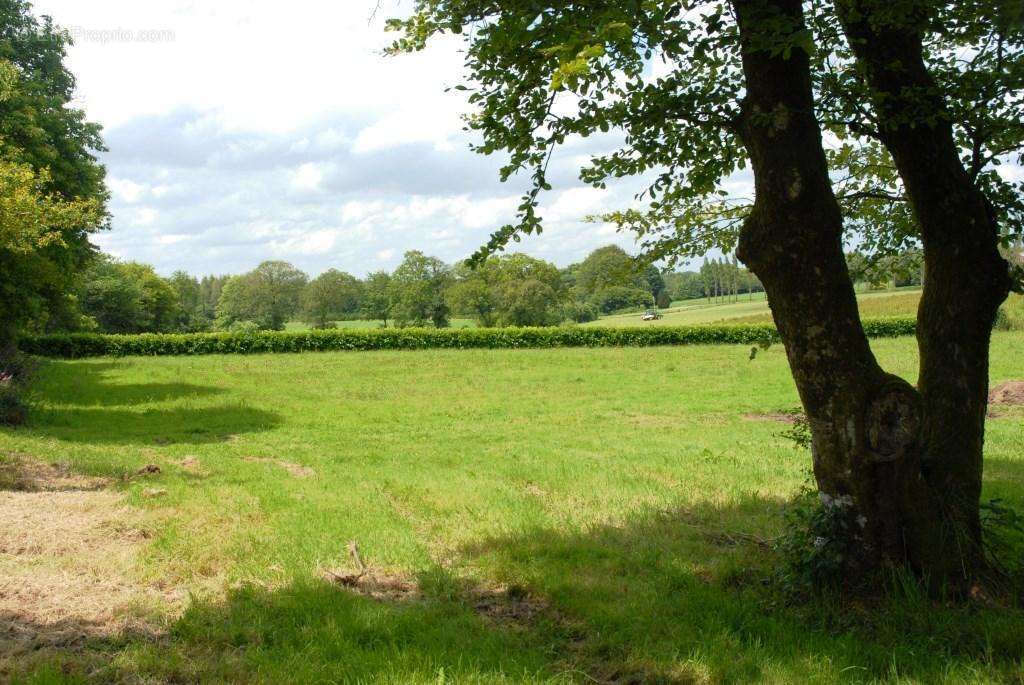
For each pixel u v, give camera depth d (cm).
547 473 1182
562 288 7000
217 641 509
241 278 8819
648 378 3178
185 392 2747
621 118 614
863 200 802
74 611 554
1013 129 634
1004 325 4275
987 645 484
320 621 547
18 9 2667
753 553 722
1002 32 577
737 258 583
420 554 725
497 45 497
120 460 1287
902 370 3019
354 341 4334
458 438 1788
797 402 2372
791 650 496
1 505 872
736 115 618
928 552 556
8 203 1591
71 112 2698
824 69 673
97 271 7312
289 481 1127
